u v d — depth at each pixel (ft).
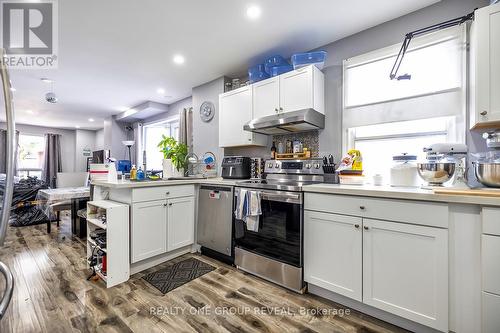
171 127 16.75
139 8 6.39
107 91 13.21
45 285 6.53
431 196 4.30
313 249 5.93
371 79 7.42
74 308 5.50
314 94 7.53
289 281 6.30
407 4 6.32
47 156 24.27
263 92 8.68
